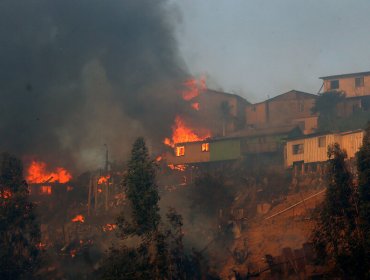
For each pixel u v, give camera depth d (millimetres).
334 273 26453
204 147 63031
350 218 26953
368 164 27500
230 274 34250
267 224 40875
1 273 35000
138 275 27344
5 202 37250
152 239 28078
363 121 59500
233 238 40469
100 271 34688
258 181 50562
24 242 36906
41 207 57969
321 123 65125
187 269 30375
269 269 32219
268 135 60281
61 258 41344
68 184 63219
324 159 49625
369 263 25219
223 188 48094
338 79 69812
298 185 46500
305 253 30891
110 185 57906
